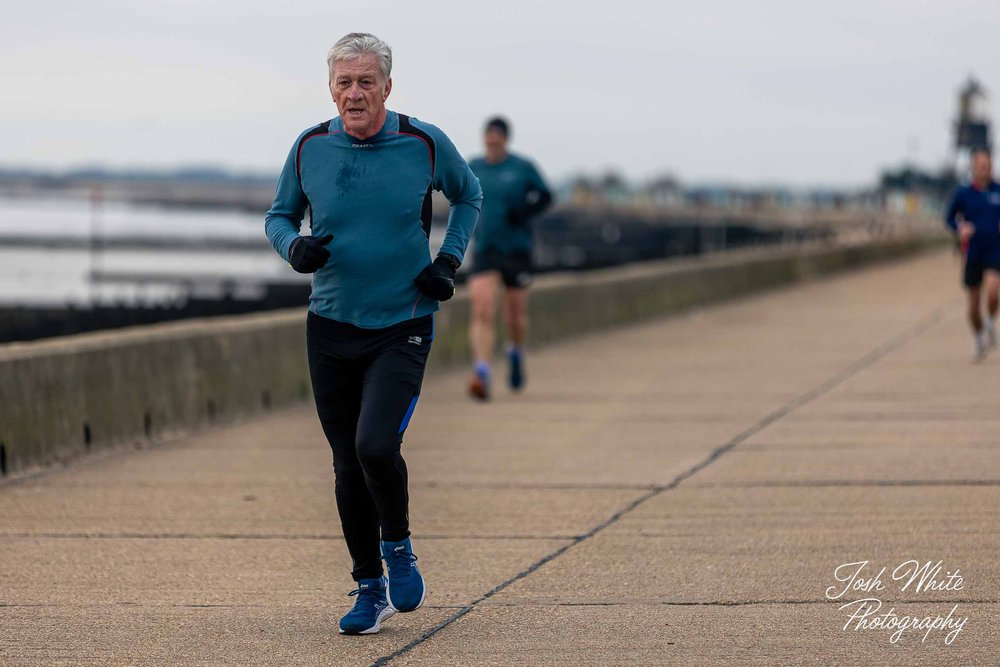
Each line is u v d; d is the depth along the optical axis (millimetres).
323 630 14750
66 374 25359
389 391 14078
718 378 37781
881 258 122625
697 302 67625
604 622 14844
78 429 25656
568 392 35375
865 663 13242
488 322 33562
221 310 45688
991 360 40188
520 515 20656
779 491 22016
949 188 189250
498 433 28703
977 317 40125
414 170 14219
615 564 17453
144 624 15016
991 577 16391
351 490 14453
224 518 20656
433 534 19453
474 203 14891
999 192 39562
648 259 92250
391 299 14242
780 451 25797
